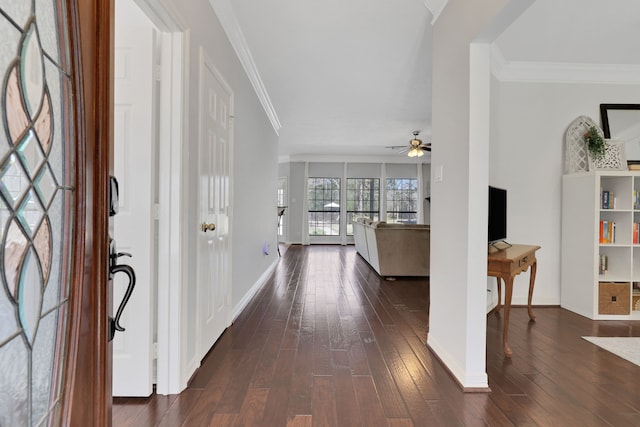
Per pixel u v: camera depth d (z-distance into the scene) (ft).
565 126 11.98
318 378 6.63
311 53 10.83
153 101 5.88
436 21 8.05
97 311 2.27
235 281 10.29
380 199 31.89
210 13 7.54
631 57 11.02
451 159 7.13
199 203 6.91
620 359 7.67
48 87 1.86
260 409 5.58
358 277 16.71
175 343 6.05
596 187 10.64
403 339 8.72
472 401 5.90
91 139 2.20
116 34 5.84
